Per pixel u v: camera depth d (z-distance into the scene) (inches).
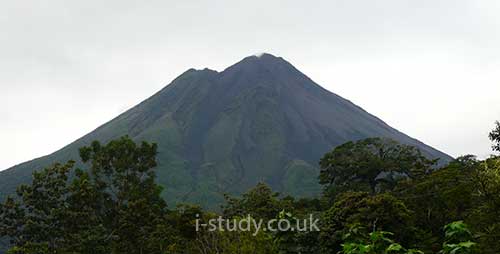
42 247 1525.6
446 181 1462.8
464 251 209.9
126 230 1651.1
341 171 2773.1
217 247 877.8
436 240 1203.2
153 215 1713.8
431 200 1448.1
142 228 1692.9
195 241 967.6
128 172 2089.1
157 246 1555.1
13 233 1759.4
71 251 1553.9
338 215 1211.2
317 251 1175.6
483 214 825.5
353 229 262.8
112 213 1881.2
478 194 863.7
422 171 2332.7
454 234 218.8
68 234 1651.1
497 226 745.6
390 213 1147.3
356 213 1191.6
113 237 1663.4
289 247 1072.8
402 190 1745.8
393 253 229.3
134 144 1995.6
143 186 2005.4
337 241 1143.0
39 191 1801.2
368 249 226.5
